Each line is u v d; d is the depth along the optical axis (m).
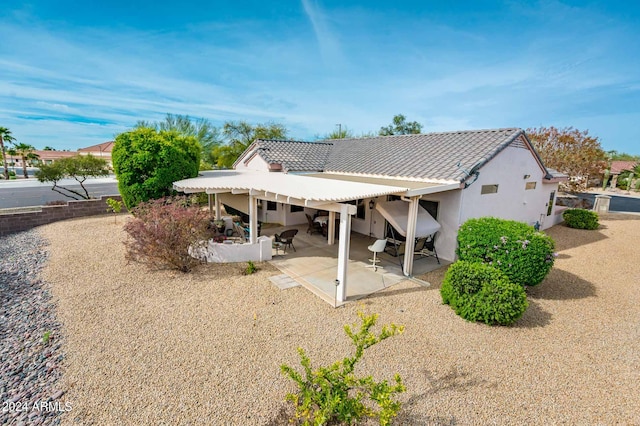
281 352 8.21
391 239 17.58
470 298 10.07
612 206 41.03
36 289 11.80
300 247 18.05
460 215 15.54
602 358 8.25
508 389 7.02
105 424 5.86
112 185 50.59
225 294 11.63
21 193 39.81
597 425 6.05
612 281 13.74
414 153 20.25
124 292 11.63
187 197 22.62
